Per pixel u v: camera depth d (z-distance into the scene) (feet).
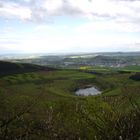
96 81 559.79
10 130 91.91
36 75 585.63
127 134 56.90
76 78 582.76
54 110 187.62
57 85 489.67
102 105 133.39
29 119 134.00
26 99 257.75
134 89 167.53
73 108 185.47
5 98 260.42
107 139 60.70
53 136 114.73
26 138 97.04
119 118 65.82
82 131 108.47
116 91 279.69
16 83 467.93
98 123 74.74
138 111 64.90
